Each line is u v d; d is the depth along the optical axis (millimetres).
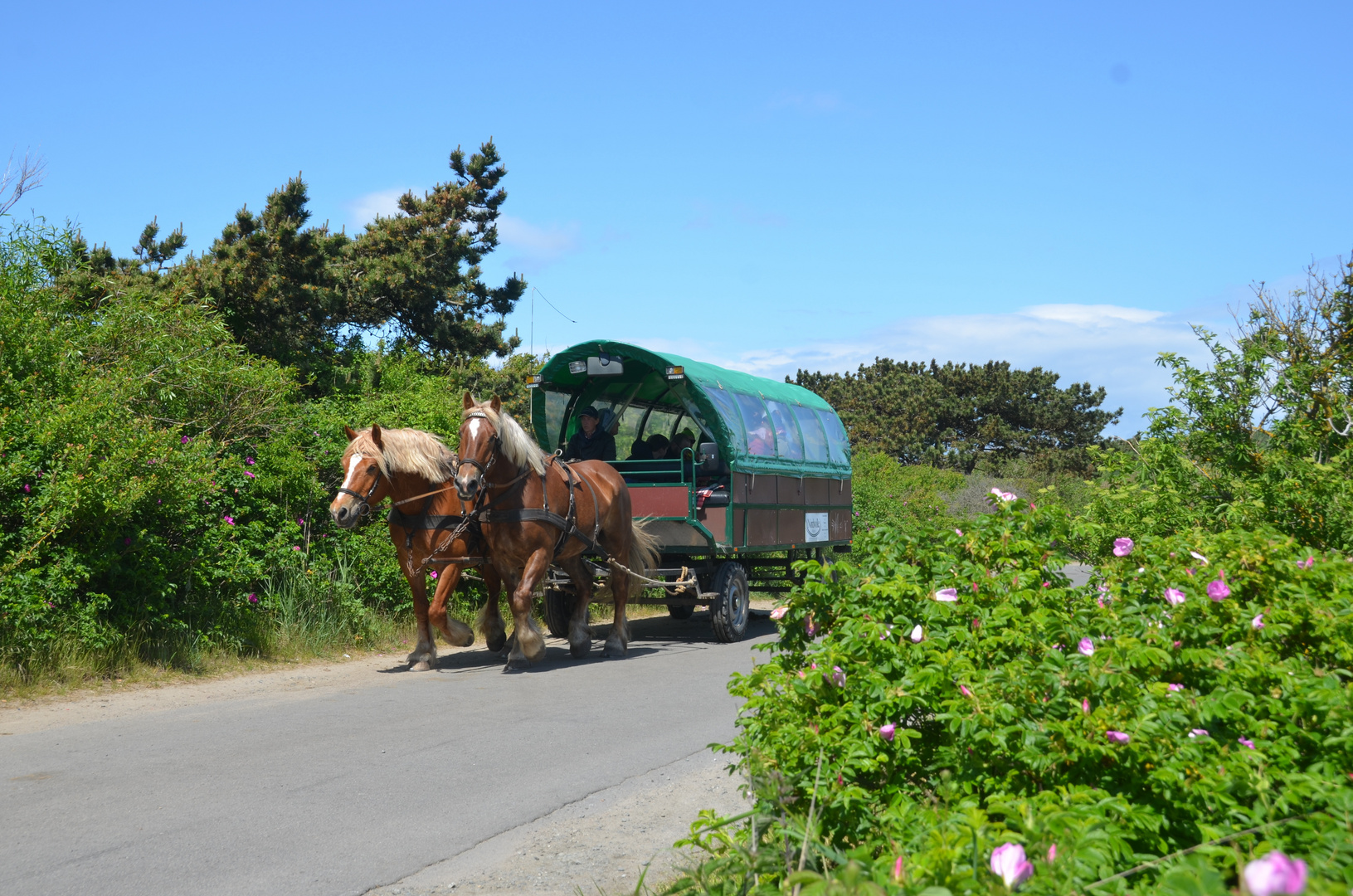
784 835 3277
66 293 11258
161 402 11273
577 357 12875
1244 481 8250
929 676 3791
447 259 21000
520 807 5488
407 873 4500
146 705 8141
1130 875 2855
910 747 3771
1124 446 9422
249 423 12000
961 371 62906
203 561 10523
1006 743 3457
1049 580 4906
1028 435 60344
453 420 14797
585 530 10906
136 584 9961
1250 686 3697
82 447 9078
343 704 8258
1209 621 4250
